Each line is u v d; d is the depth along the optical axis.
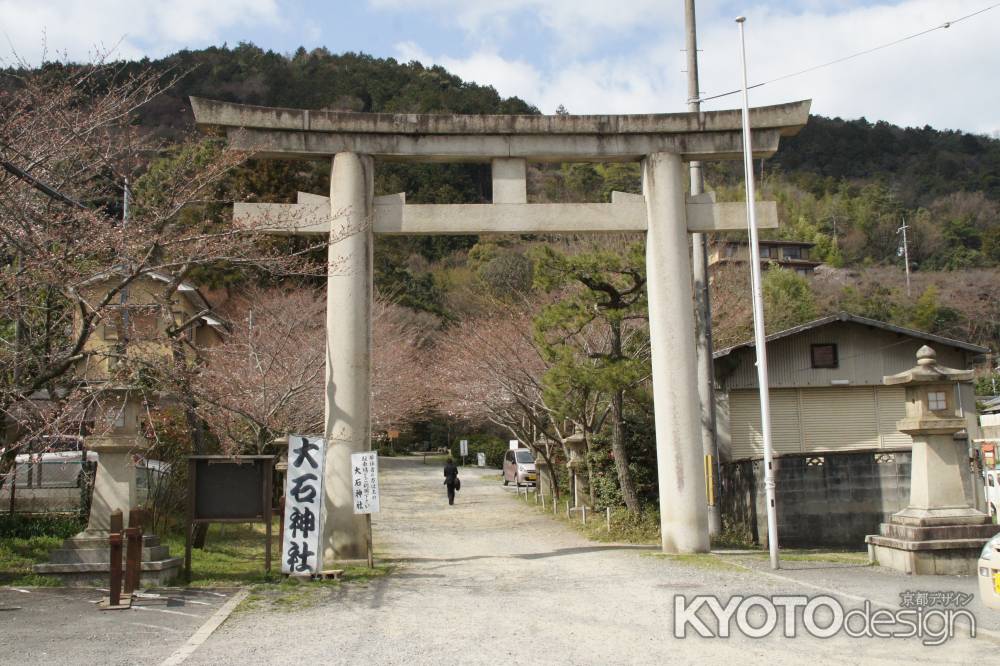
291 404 18.91
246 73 58.78
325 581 10.74
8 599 9.27
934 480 11.26
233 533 17.38
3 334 15.34
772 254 55.66
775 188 67.06
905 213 62.56
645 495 18.20
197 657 6.89
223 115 12.95
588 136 13.85
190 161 13.72
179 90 53.72
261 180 28.28
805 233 59.88
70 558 10.09
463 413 30.66
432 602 9.37
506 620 8.33
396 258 44.66
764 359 12.29
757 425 19.39
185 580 10.50
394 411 28.39
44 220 10.97
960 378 11.25
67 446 15.84
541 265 15.95
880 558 11.59
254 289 25.78
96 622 8.23
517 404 26.44
